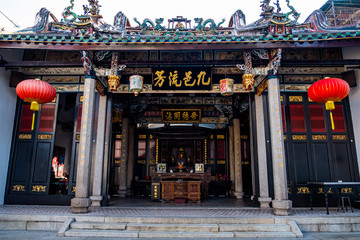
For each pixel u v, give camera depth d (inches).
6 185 426.3
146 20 385.4
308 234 301.7
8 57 421.1
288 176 422.6
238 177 605.0
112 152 706.8
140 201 506.0
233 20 392.5
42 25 372.2
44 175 428.8
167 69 408.2
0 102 417.1
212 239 282.4
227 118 669.9
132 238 283.4
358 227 319.3
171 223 313.4
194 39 334.3
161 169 645.3
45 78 455.2
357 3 559.5
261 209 384.2
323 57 450.9
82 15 341.4
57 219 319.0
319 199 414.9
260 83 424.5
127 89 462.0
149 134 754.2
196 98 587.2
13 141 440.8
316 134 438.0
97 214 334.6
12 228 318.3
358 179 418.9
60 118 653.3
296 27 383.2
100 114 446.6
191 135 728.3
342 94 313.9
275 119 355.3
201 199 558.6
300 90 446.0
